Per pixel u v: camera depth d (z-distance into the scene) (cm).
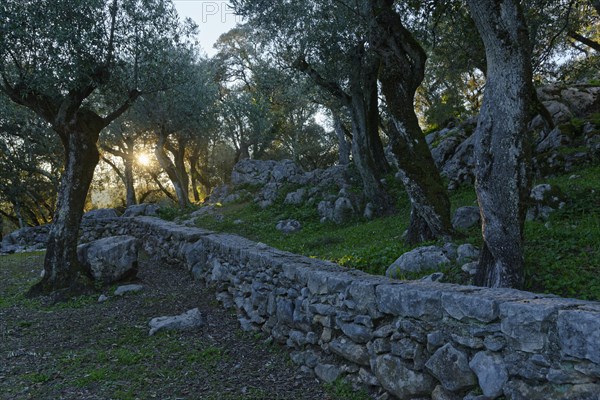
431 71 2773
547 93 1670
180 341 645
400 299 410
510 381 314
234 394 472
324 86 1541
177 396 469
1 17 880
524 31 515
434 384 378
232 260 838
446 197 815
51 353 612
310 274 554
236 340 652
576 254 604
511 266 523
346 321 481
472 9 529
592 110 1588
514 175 515
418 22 1262
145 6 1060
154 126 2703
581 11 1566
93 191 3969
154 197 4312
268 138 3544
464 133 1758
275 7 1370
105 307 851
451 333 362
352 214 1574
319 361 517
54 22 927
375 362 436
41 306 884
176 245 1199
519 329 308
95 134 1045
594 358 263
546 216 841
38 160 3044
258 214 1908
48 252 979
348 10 1327
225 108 3284
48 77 924
